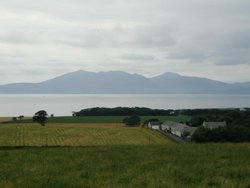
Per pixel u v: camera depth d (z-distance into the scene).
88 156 20.42
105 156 20.36
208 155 19.89
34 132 85.81
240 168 15.13
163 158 18.98
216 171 14.73
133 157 19.78
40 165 17.58
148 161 18.09
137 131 97.25
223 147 23.55
